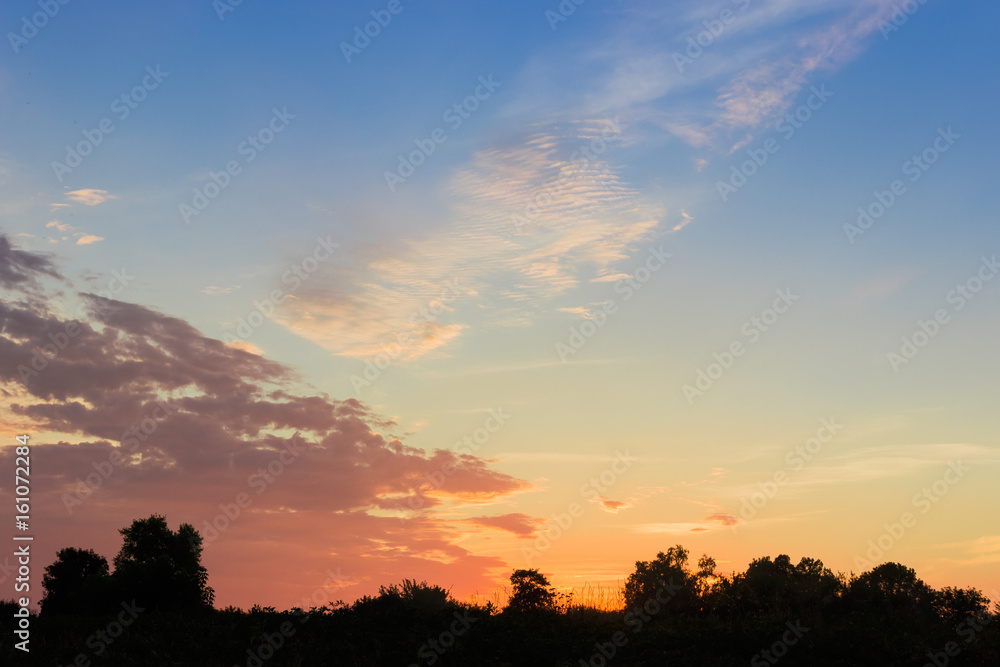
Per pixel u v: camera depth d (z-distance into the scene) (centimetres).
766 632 2144
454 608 2570
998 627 2203
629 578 2878
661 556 2903
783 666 1922
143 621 2470
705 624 2414
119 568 2967
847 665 1897
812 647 2038
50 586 3102
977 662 1942
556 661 1961
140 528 3091
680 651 2017
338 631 2291
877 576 2683
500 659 2000
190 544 3125
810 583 2794
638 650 2056
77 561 3189
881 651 1989
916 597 2569
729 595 2719
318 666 1950
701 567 2875
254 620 2405
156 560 2961
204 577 3106
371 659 1972
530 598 2733
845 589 2706
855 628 2173
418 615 2425
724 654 2019
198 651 2073
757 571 2838
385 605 2689
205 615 2586
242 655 2053
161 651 2077
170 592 2906
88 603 2914
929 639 2133
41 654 2064
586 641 2125
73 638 2208
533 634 2175
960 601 2516
